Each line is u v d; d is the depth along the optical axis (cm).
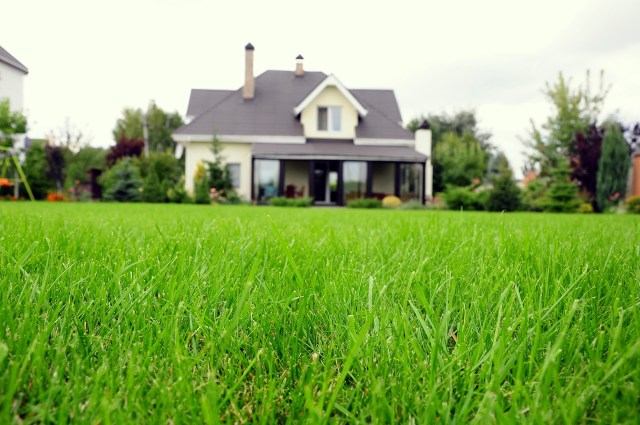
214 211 782
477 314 102
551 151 2661
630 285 113
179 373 72
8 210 627
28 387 70
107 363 75
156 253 162
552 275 134
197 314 94
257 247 169
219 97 2642
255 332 93
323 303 109
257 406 72
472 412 69
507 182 1725
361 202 1894
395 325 88
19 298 97
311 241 222
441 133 3934
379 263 168
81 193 2225
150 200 1959
